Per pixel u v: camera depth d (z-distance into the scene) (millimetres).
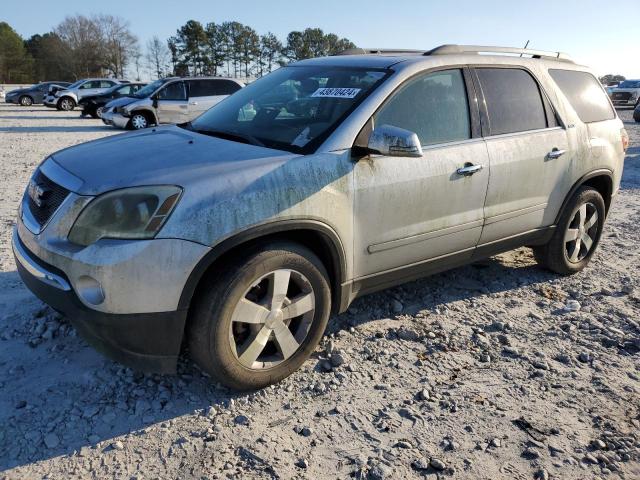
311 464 2607
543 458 2711
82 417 2846
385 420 2936
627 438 2865
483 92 4012
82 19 77000
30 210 3156
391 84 3494
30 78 81188
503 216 4152
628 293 4672
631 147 14477
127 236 2672
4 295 4098
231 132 3676
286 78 4121
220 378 2975
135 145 3406
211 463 2586
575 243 4914
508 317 4172
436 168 3602
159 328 2764
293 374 3311
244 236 2828
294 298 3145
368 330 3859
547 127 4438
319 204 3078
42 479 2455
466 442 2797
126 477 2492
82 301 2727
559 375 3424
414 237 3629
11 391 3008
